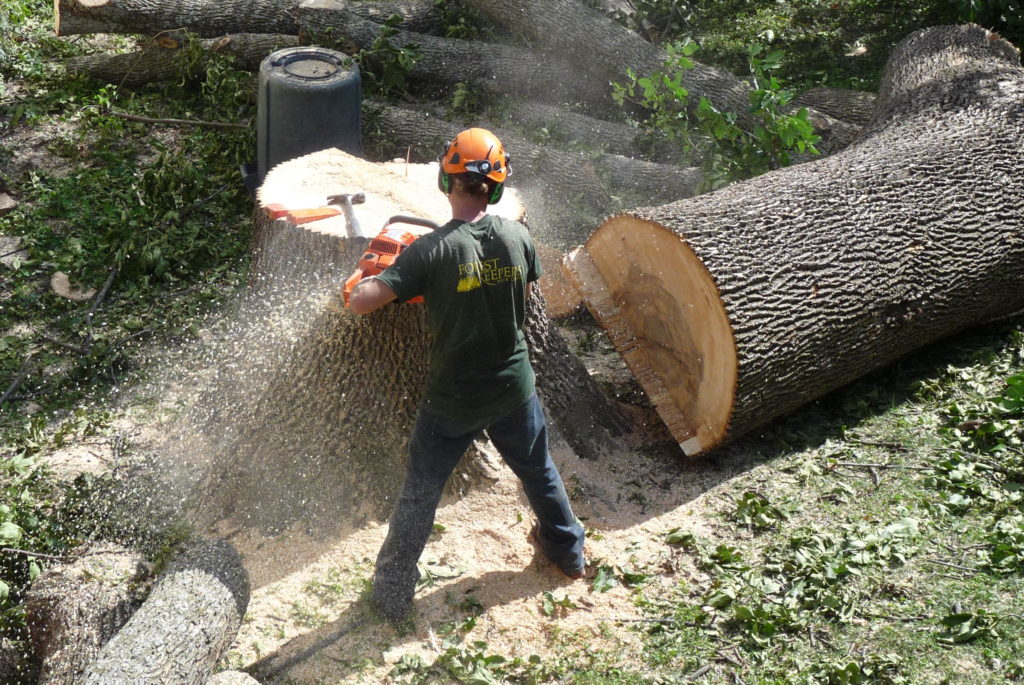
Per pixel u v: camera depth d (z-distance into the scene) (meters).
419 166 7.29
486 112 12.03
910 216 7.45
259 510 6.43
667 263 6.80
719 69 11.30
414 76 12.38
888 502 6.46
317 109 9.37
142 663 4.70
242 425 6.67
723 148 10.41
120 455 7.11
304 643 5.46
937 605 5.54
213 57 12.20
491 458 6.45
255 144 10.69
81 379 8.07
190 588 5.18
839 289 6.88
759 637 5.41
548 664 5.32
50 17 13.94
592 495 6.61
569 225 10.02
